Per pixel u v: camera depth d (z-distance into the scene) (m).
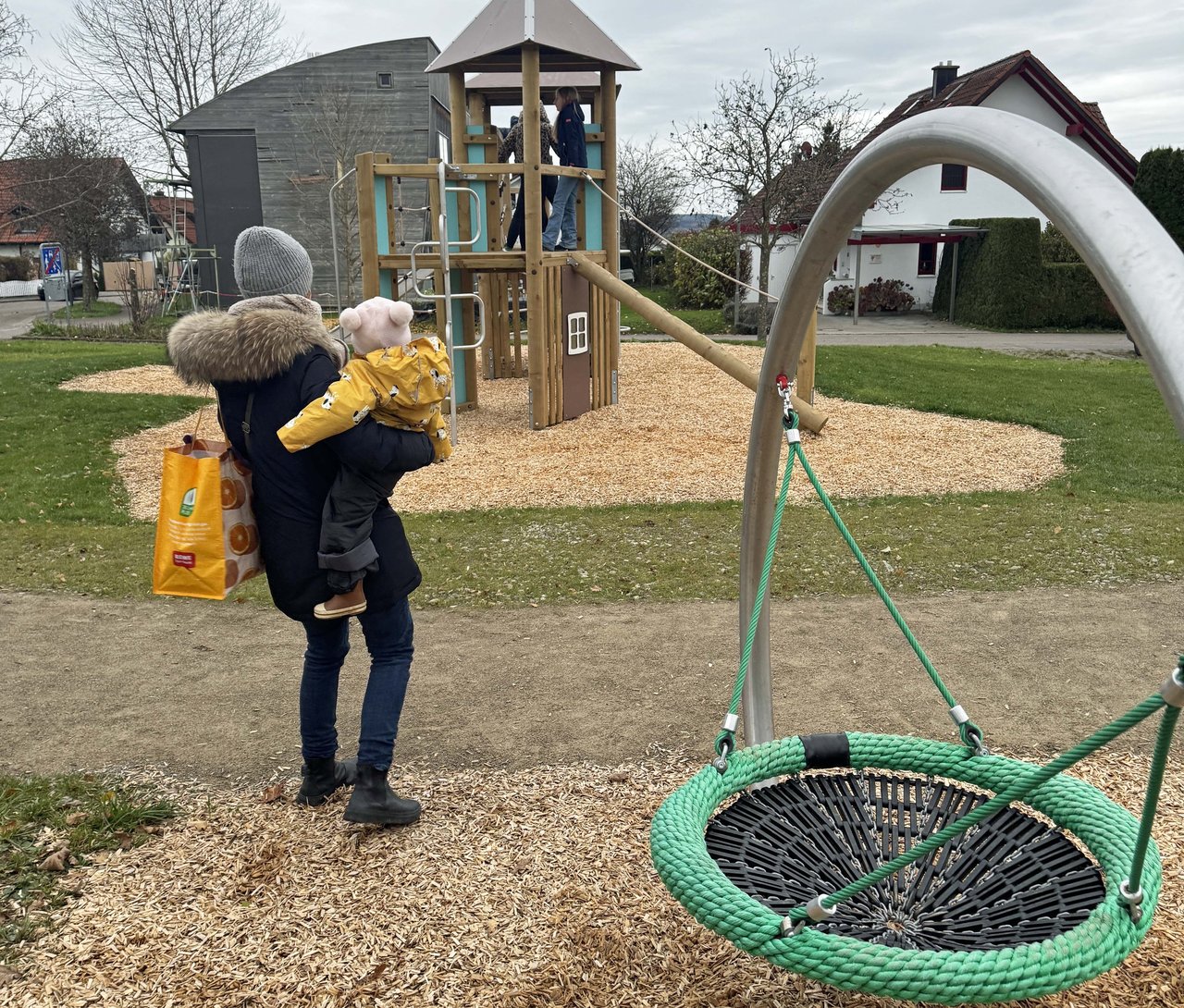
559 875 2.84
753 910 1.94
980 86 29.97
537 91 10.37
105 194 34.44
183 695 4.23
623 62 11.37
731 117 23.17
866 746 2.70
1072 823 2.37
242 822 3.13
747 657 2.59
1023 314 27.00
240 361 2.67
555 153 12.12
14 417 11.30
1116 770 3.49
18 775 3.47
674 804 2.33
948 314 29.94
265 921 2.62
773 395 2.74
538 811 3.21
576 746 3.71
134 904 2.68
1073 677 4.38
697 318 29.16
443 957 2.48
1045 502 8.01
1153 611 5.28
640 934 2.57
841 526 2.66
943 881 2.26
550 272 11.05
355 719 3.99
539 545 6.93
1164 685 1.53
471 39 11.12
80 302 39.94
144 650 4.79
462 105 12.30
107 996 2.33
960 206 31.55
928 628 5.03
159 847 2.98
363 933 2.57
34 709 4.07
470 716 4.00
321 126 29.03
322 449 2.79
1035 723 3.91
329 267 30.97
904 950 1.84
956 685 4.28
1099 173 1.43
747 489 2.97
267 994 2.35
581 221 11.83
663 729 3.86
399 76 30.52
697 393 13.41
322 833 3.06
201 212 31.92
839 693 4.21
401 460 2.74
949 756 2.65
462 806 3.24
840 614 5.27
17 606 5.52
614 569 6.26
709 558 6.50
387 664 3.06
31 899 2.70
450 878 2.82
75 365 15.25
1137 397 13.37
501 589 5.83
